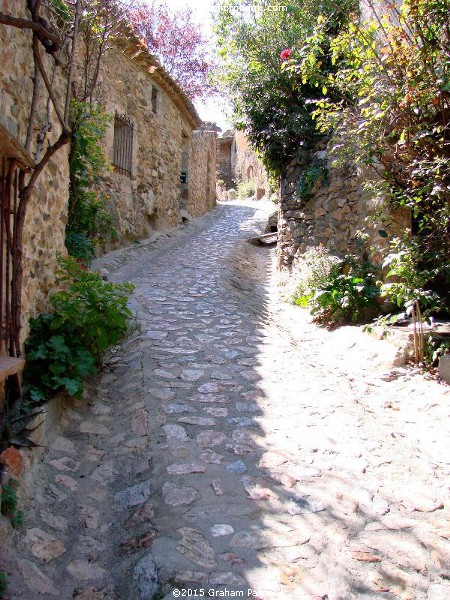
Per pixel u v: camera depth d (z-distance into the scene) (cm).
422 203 545
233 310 654
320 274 646
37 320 354
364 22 494
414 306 470
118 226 900
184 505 265
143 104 1022
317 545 239
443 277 516
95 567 230
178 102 1252
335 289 602
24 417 271
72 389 325
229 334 555
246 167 2472
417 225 568
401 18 440
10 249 297
